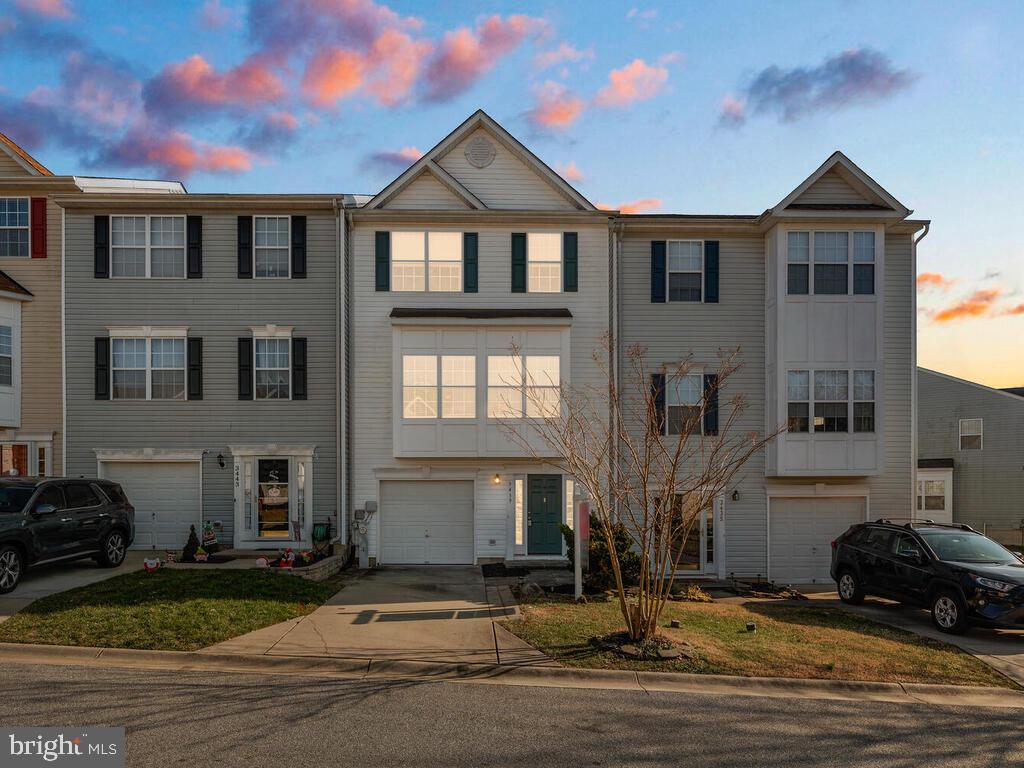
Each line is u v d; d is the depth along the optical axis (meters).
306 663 8.19
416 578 14.34
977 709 7.33
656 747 5.95
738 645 9.21
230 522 16.36
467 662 8.18
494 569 15.41
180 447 16.41
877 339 16.66
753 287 17.41
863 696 7.71
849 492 17.17
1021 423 23.08
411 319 16.11
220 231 16.69
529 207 17.27
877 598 13.92
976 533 12.23
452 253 17.03
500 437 16.11
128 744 5.69
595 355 15.23
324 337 16.66
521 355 16.25
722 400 17.03
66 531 11.98
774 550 17.16
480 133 17.30
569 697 7.24
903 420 17.44
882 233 16.75
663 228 17.14
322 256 16.72
